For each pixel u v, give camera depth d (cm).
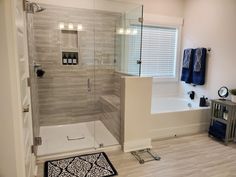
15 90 130
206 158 255
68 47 347
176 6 412
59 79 348
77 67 355
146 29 403
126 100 263
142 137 280
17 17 139
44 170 223
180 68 440
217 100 317
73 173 217
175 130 328
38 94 331
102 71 359
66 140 302
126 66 336
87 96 366
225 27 330
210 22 359
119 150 274
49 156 250
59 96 353
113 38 360
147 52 413
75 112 366
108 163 239
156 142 302
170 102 429
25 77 177
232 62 320
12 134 134
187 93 420
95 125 359
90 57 359
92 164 236
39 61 329
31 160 198
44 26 324
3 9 121
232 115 294
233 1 314
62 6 329
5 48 125
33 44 279
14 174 140
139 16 312
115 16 352
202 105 365
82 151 265
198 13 384
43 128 346
